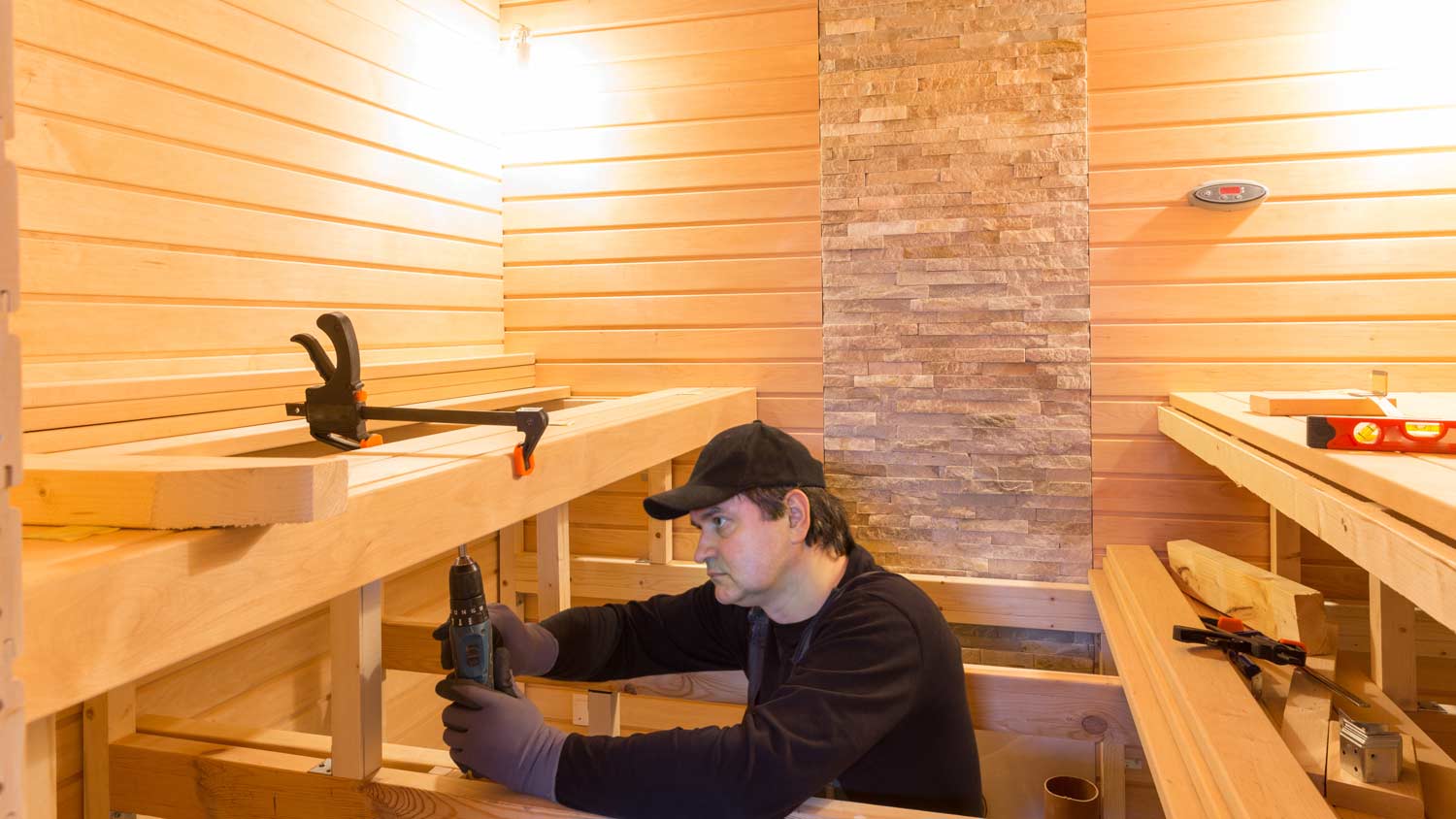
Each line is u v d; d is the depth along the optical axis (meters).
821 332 3.12
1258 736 1.38
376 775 1.39
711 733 1.23
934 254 3.01
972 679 2.12
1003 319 2.97
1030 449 2.98
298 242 2.42
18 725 0.54
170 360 2.05
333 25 2.52
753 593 1.50
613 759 1.21
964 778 1.50
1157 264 2.85
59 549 0.84
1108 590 2.69
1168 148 2.82
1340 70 2.69
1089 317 2.91
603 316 3.31
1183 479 2.87
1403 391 2.68
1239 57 2.76
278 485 0.93
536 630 1.56
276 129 2.33
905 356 3.05
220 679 2.16
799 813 1.23
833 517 1.56
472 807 1.26
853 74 3.04
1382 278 2.69
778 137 3.12
